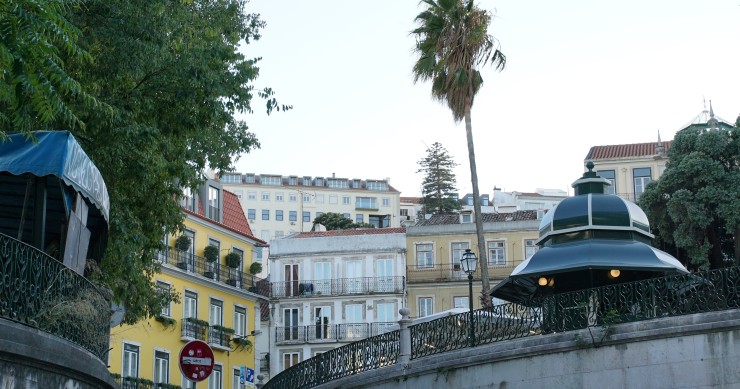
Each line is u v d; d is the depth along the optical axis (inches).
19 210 585.3
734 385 610.2
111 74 760.3
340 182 5191.9
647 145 2421.3
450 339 774.5
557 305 705.0
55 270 462.6
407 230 2437.3
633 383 649.0
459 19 1407.5
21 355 404.8
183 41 839.7
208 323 1961.1
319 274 2444.6
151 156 773.9
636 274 794.2
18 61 373.1
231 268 2094.0
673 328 637.9
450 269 2400.3
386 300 2397.9
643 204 1386.6
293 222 5049.2
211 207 2124.8
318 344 2399.1
